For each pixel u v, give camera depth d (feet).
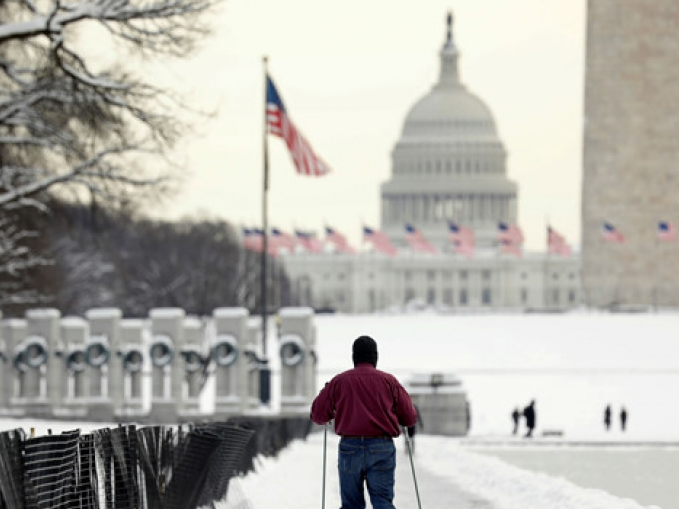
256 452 292.61
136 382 595.88
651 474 349.20
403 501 231.91
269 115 572.10
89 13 360.89
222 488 200.75
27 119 398.62
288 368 536.42
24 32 357.82
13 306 650.84
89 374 590.14
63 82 390.01
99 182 411.75
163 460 169.17
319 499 223.92
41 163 427.33
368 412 143.02
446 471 307.78
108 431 154.20
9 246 477.77
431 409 634.84
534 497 233.14
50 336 574.56
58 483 134.00
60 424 377.09
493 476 281.13
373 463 142.61
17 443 126.62
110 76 382.83
